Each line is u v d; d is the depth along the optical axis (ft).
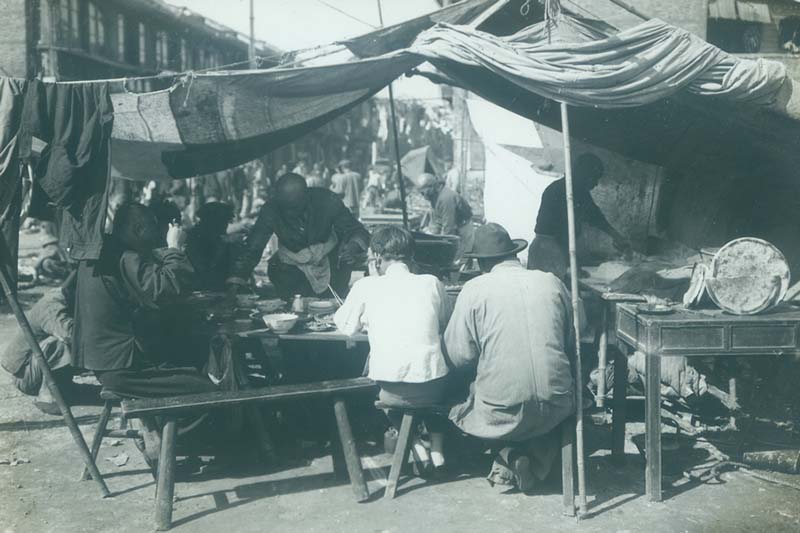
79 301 15.21
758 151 18.92
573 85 14.89
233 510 13.96
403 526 13.21
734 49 27.32
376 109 156.35
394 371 14.39
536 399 13.65
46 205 15.71
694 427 17.30
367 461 16.33
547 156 36.14
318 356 18.75
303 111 18.78
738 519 13.33
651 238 23.30
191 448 16.17
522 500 14.28
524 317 13.91
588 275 22.08
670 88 15.61
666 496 14.37
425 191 36.76
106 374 15.07
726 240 21.33
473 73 16.61
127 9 67.56
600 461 16.25
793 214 20.07
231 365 15.80
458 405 14.64
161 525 13.20
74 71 57.82
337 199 21.75
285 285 21.21
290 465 16.20
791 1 26.48
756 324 13.88
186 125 18.98
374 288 15.02
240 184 75.05
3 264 14.61
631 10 18.15
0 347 25.73
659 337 13.88
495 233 14.69
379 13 22.65
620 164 23.59
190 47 78.23
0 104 14.40
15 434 17.93
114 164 22.39
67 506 14.19
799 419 16.93
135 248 15.61
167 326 16.37
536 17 20.16
